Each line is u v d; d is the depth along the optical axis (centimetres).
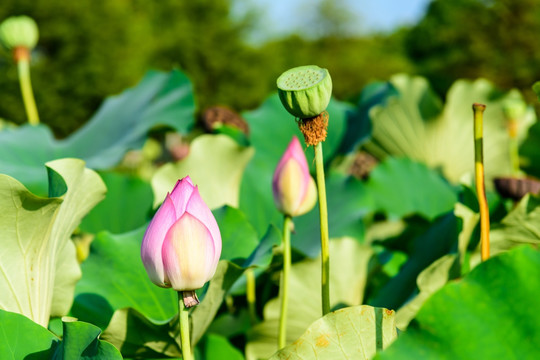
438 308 121
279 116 258
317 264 176
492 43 2222
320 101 132
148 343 149
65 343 130
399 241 214
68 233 147
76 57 2275
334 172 215
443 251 166
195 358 173
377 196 234
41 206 134
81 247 209
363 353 131
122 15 2384
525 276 121
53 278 146
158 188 188
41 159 260
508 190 186
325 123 135
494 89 309
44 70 2222
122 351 150
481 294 121
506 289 121
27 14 2211
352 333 131
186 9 2922
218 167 192
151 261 128
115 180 217
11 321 133
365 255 180
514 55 2177
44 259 141
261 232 200
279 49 3209
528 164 292
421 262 170
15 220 134
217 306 151
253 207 204
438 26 3228
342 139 269
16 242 136
